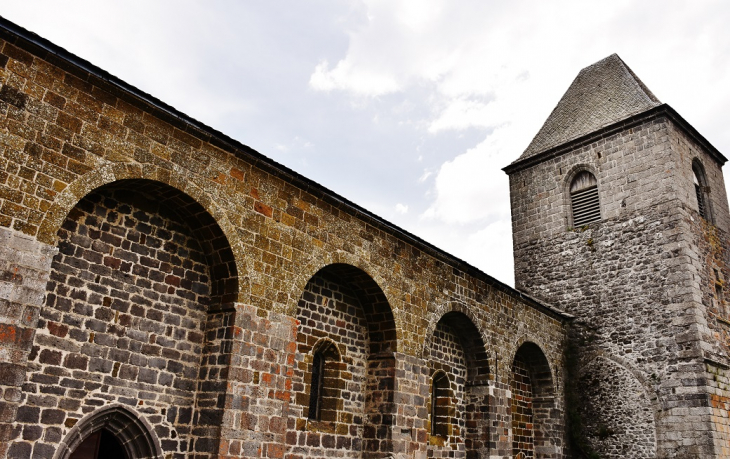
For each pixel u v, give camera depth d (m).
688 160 20.73
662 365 17.94
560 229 22.03
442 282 15.09
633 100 21.98
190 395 9.81
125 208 9.55
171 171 9.52
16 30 7.94
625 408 18.31
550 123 24.75
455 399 15.90
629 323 19.09
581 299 20.55
